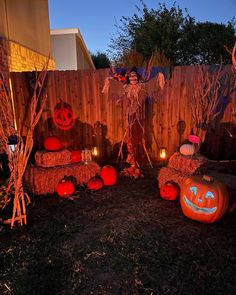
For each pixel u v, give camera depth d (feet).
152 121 16.30
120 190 12.71
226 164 13.17
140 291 6.31
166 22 34.55
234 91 15.38
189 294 6.20
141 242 8.29
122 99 16.07
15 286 6.49
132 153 14.48
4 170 13.47
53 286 6.49
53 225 9.43
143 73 14.98
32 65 20.34
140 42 35.32
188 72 15.46
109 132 16.63
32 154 16.55
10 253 7.77
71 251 7.88
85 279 6.73
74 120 16.44
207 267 7.07
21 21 18.16
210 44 36.24
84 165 13.21
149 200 11.51
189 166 11.50
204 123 13.39
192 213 9.57
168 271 6.95
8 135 9.57
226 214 10.17
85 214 10.28
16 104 15.97
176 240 8.39
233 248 7.92
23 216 9.32
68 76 15.83
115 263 7.31
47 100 16.10
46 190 12.33
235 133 16.03
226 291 6.27
